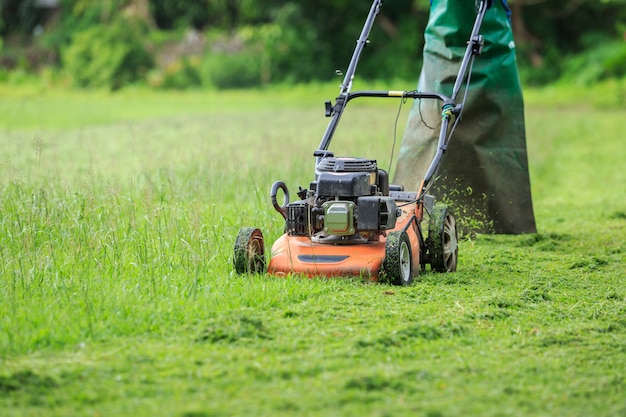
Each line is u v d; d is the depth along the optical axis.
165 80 58.69
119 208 12.66
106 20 68.31
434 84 13.36
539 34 64.31
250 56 61.97
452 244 11.12
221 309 8.50
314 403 6.36
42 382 6.69
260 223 12.39
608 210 16.34
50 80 59.22
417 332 8.00
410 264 10.06
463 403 6.43
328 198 10.04
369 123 31.75
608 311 9.11
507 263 11.70
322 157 10.59
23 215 12.10
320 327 8.13
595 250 12.64
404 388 6.68
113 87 58.31
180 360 7.20
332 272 9.81
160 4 70.06
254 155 18.69
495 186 13.34
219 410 6.24
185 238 11.12
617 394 6.70
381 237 10.30
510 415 6.26
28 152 22.36
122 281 9.52
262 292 9.02
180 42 65.25
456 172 13.34
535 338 8.00
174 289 9.20
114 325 7.98
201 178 15.34
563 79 59.66
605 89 53.88
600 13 64.62
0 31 71.88
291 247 10.16
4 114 37.50
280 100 50.47
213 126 30.19
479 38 11.97
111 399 6.45
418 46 62.50
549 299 9.64
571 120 36.84
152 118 35.44
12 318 8.09
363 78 61.97
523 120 13.48
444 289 9.85
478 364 7.26
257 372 6.95
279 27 62.75
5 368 6.91
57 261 10.41
